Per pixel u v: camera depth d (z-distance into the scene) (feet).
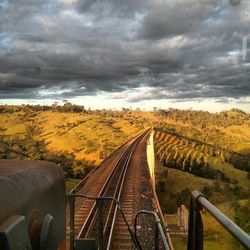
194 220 8.79
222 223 6.39
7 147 190.60
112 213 52.08
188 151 268.62
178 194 123.44
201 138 514.68
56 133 472.44
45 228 7.86
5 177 7.48
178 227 56.39
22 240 6.29
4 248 5.82
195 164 228.22
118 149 211.61
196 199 8.48
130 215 54.13
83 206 57.21
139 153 175.32
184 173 173.37
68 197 13.61
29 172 8.64
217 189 153.28
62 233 10.70
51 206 9.51
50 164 10.55
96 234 42.80
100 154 256.11
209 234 58.59
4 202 6.63
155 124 620.90
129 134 486.79
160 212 52.85
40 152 219.20
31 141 331.36
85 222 42.29
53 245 8.22
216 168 237.66
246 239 5.51
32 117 622.95
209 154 285.02
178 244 49.11
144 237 43.50
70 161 191.83
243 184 199.11
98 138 427.33
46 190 9.08
